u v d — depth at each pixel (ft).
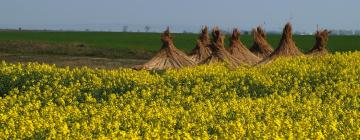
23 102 100.17
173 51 154.20
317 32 156.04
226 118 88.12
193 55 162.50
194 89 108.68
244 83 117.39
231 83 115.24
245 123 83.71
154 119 85.71
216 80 117.19
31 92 104.22
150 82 116.78
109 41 340.80
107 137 72.23
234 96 105.40
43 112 88.02
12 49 222.69
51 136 73.92
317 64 132.36
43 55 203.51
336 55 140.15
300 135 73.92
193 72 124.98
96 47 230.27
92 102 100.12
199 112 88.79
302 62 138.51
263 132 75.00
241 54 165.27
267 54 176.14
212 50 154.61
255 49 177.27
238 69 131.34
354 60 135.44
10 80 113.39
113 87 111.96
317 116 87.86
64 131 74.23
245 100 99.25
